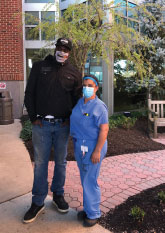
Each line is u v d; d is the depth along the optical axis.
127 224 2.44
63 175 2.75
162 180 3.60
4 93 7.62
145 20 7.43
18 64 8.38
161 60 7.42
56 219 2.59
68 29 5.12
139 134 6.40
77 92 2.60
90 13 5.25
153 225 2.39
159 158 4.65
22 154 4.74
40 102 2.55
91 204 2.41
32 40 9.70
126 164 4.29
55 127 2.60
